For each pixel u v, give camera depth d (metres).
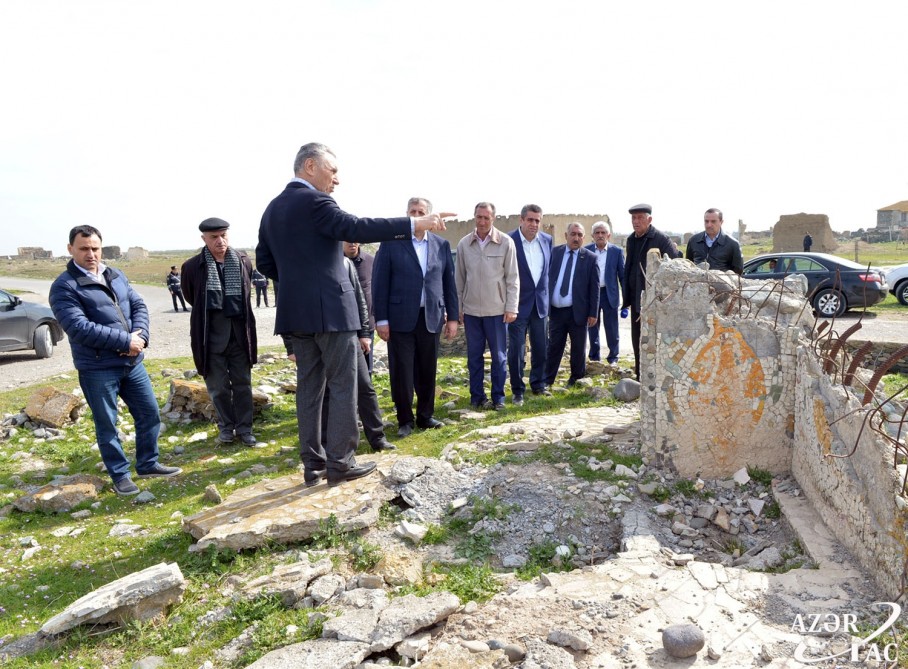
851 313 14.87
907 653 2.78
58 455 6.32
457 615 3.22
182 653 3.15
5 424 7.20
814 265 14.60
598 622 3.07
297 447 6.30
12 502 5.22
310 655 2.90
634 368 8.77
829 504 3.88
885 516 3.23
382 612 3.19
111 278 5.41
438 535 4.14
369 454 5.43
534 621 3.10
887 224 61.50
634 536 3.97
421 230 4.26
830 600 3.22
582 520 4.25
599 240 9.32
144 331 5.52
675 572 3.54
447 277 6.41
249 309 6.32
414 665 2.80
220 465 5.88
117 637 3.30
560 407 6.94
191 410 7.45
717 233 7.57
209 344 6.27
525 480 4.68
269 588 3.52
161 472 5.67
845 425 3.71
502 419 6.43
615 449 5.17
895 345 8.83
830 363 4.21
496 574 3.76
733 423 4.60
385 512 4.39
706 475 4.65
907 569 3.05
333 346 4.46
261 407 7.50
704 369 4.55
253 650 3.06
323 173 4.38
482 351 7.10
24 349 12.67
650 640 2.95
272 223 4.33
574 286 7.81
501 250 6.77
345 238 4.21
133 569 4.02
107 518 4.88
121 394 5.54
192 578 3.76
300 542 4.11
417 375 6.38
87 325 5.01
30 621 3.54
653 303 4.63
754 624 3.06
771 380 4.55
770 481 4.57
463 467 5.00
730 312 4.62
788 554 3.82
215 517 4.29
